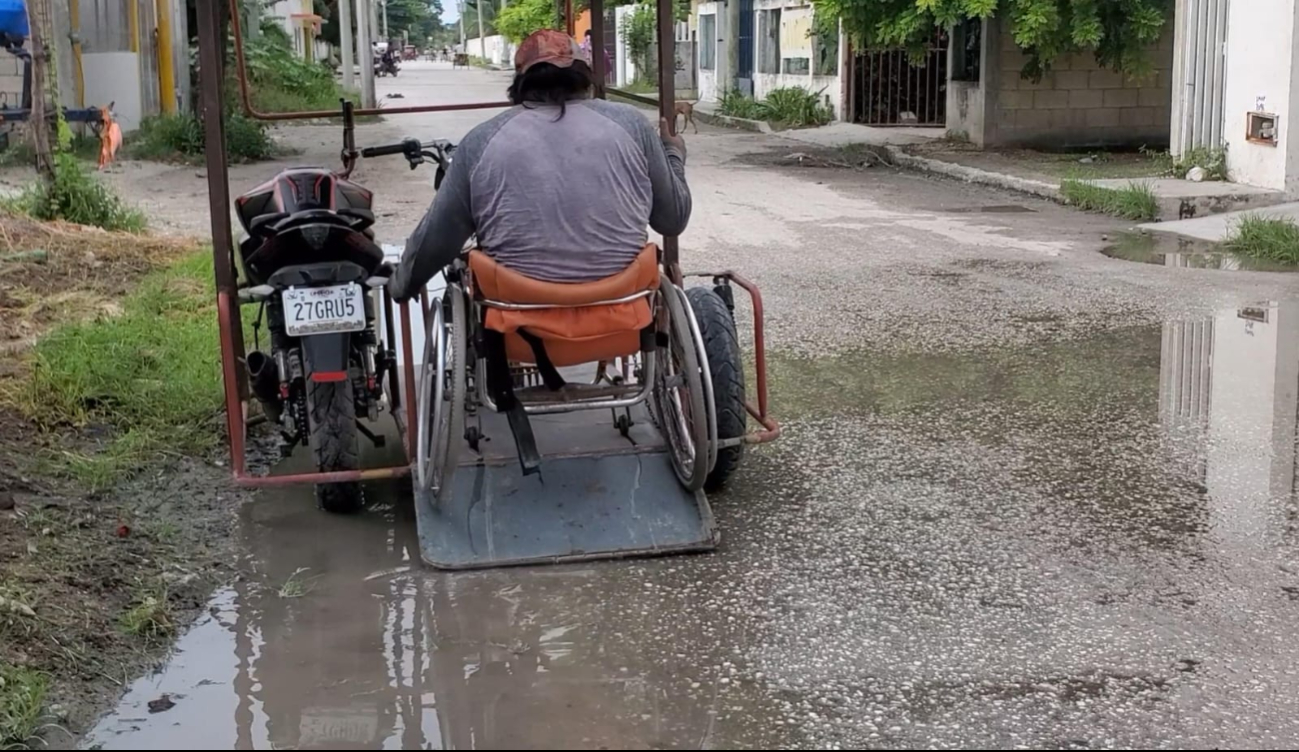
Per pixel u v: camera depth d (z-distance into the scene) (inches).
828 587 175.8
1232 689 148.5
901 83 987.3
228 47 768.9
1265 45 532.7
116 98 813.2
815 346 308.0
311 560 185.3
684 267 407.2
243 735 139.9
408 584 177.3
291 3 2042.3
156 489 209.8
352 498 200.2
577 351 181.8
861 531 195.3
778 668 153.7
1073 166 663.8
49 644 156.4
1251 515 200.5
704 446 181.5
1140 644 159.2
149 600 168.4
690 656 156.6
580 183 177.5
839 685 149.6
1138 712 143.6
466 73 2758.4
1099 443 235.5
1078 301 353.7
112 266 366.9
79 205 432.5
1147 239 464.4
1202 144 584.4
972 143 796.6
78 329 282.0
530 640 161.3
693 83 1450.5
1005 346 306.2
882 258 423.2
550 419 215.3
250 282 218.8
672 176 190.9
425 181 628.1
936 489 213.0
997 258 423.2
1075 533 193.9
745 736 138.9
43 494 202.4
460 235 183.2
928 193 608.4
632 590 175.2
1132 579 177.6
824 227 495.2
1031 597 172.2
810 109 1014.4
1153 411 253.9
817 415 254.1
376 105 1195.3
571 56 183.6
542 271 176.7
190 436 231.5
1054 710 144.0
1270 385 271.0
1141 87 772.6
